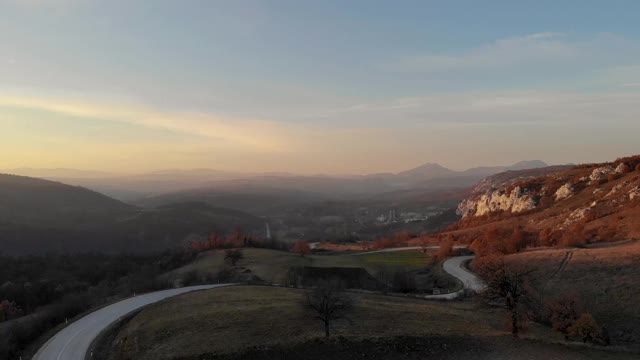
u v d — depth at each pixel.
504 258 98.12
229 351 49.50
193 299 72.94
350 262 132.00
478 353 50.78
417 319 60.59
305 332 53.97
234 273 115.94
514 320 56.88
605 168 174.38
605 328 59.00
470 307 71.06
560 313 60.34
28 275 141.00
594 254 87.62
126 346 56.44
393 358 49.00
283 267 120.69
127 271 144.50
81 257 175.88
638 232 102.94
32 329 65.88
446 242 147.88
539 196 188.50
